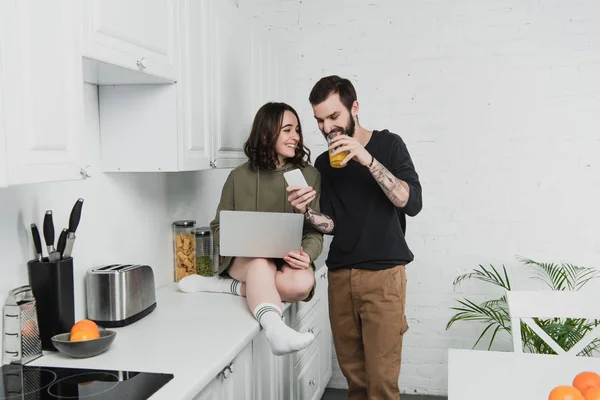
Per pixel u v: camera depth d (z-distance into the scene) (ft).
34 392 4.39
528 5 10.37
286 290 7.23
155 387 4.47
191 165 7.00
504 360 5.12
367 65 11.05
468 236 10.85
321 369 10.38
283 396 7.97
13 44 3.84
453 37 10.68
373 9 10.98
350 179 7.52
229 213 6.89
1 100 3.72
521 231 10.64
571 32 10.25
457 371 4.87
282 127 7.55
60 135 4.38
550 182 10.48
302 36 11.28
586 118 10.27
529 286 10.66
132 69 5.56
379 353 7.43
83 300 6.47
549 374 4.79
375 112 11.05
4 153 3.74
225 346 5.55
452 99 10.75
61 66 4.40
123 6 5.34
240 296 7.74
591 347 9.95
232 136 8.49
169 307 7.14
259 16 11.40
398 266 7.47
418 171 10.94
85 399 4.25
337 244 7.61
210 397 5.29
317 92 7.18
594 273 10.36
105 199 6.98
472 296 10.89
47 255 5.86
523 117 10.50
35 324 5.20
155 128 6.72
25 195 5.52
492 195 10.71
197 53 7.17
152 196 8.22
